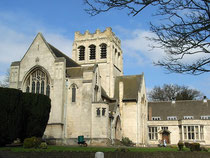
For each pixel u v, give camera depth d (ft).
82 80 187.42
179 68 43.96
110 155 112.68
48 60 192.24
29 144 122.52
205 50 42.19
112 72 252.62
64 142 177.37
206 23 40.78
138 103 232.12
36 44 198.39
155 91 362.33
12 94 131.03
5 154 104.12
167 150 142.72
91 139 177.78
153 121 252.83
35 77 196.34
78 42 268.21
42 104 149.28
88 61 261.03
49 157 106.93
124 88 245.45
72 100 187.01
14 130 131.44
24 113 143.84
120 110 233.35
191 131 236.63
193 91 352.69
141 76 252.21
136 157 117.91
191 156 134.31
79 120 182.50
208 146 231.09
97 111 181.78
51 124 179.83
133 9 41.19
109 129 192.13
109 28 260.83
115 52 274.16
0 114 125.59
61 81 185.47
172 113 261.44
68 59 228.22
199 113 253.85
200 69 43.34
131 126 228.22
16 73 198.39
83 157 109.91
